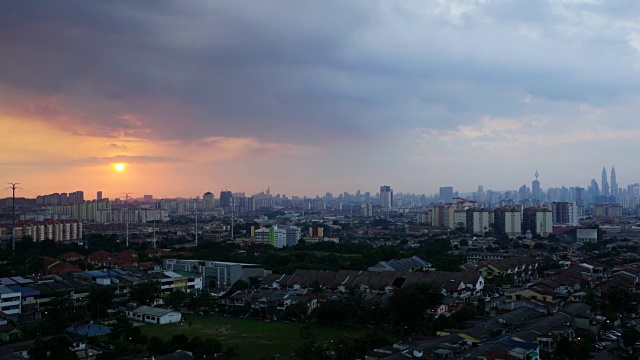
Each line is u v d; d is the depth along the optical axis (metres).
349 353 142.25
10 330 162.62
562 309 183.38
